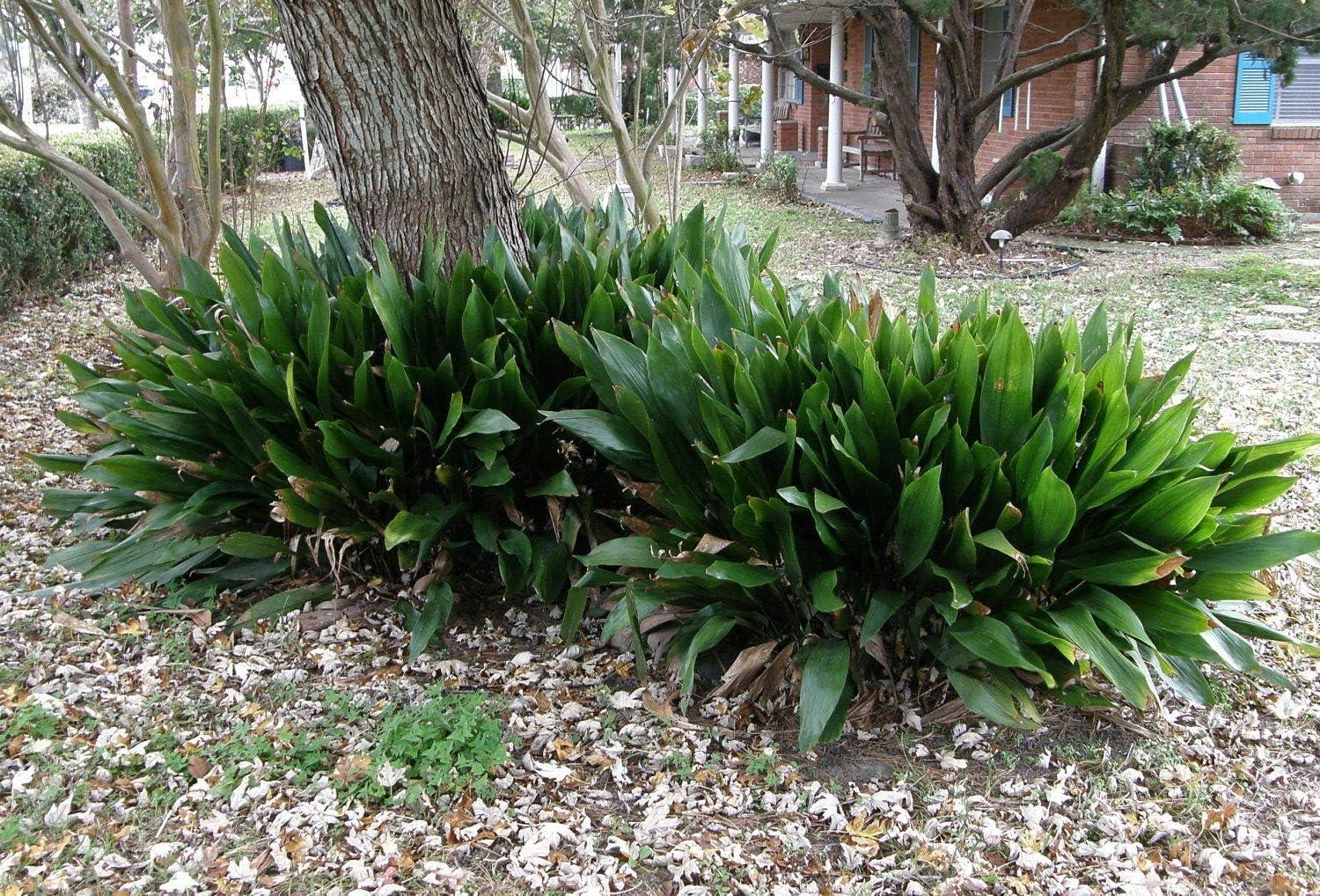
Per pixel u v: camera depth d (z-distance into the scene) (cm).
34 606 407
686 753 316
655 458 333
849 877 265
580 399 409
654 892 262
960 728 321
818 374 323
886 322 350
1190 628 297
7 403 676
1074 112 1372
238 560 420
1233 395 657
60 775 300
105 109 676
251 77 1692
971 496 316
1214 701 305
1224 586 312
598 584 360
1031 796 294
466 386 405
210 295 482
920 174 1198
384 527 394
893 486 322
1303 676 356
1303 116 1357
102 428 450
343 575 418
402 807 289
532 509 417
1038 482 291
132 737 322
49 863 266
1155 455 305
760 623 349
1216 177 1261
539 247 496
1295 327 823
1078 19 1326
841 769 310
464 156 443
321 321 381
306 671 363
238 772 301
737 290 397
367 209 446
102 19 1324
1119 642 307
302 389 392
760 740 325
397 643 384
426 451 400
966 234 1179
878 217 1437
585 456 414
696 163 2178
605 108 679
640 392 347
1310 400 645
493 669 369
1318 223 1326
